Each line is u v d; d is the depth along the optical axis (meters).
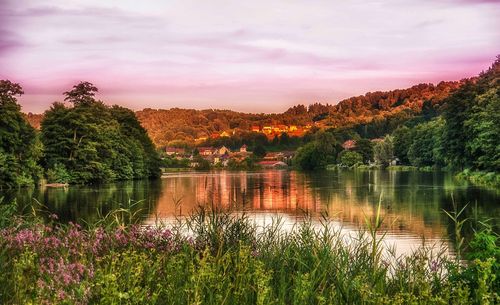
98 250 7.32
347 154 159.12
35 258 6.19
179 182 76.44
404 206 33.88
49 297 4.96
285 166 199.00
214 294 5.29
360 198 41.78
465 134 73.38
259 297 4.86
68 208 34.09
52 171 64.88
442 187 51.69
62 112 68.25
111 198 43.34
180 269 5.90
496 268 5.99
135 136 97.81
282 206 34.94
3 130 54.31
